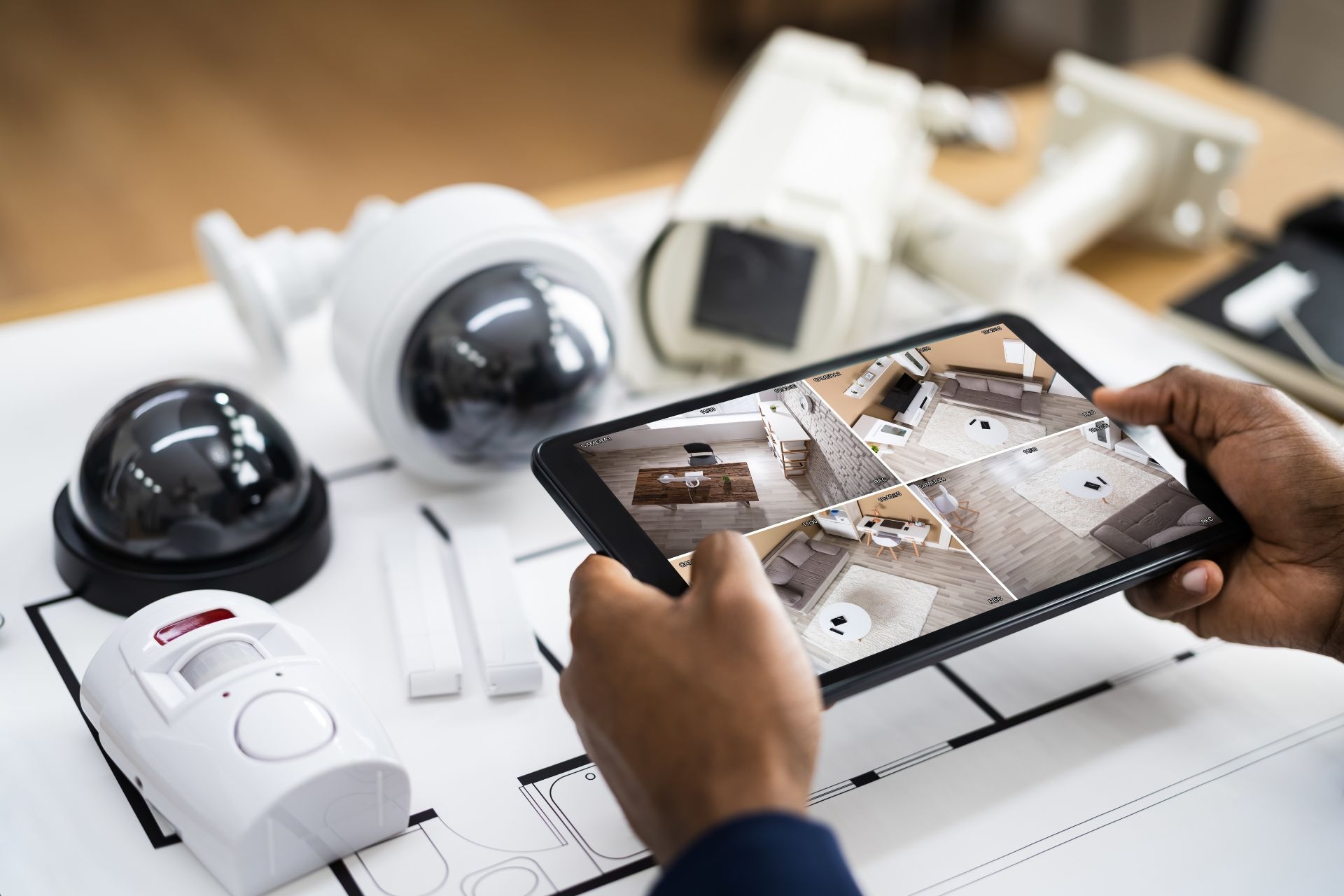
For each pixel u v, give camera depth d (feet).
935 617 1.55
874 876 1.55
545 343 2.00
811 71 2.65
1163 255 3.08
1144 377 2.54
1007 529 1.68
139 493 1.77
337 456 2.27
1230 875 1.57
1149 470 1.82
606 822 1.62
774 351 2.43
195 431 1.82
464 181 6.30
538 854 1.57
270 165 6.36
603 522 1.62
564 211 3.06
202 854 1.47
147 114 6.76
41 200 5.97
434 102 7.06
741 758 1.23
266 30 7.76
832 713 1.79
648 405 2.37
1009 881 1.55
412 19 8.01
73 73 7.13
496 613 1.86
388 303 1.95
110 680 1.56
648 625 1.38
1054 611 1.58
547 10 8.20
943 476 1.75
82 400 2.37
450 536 2.10
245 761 1.41
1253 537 1.83
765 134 2.48
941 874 1.56
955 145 3.39
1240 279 2.76
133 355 2.51
